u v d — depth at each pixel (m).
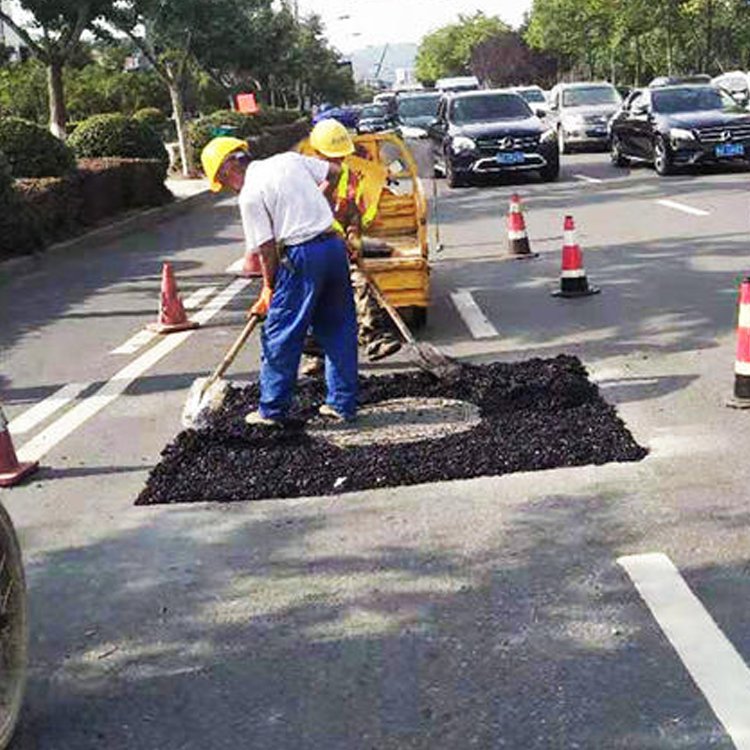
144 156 20.34
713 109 20.23
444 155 20.62
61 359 8.55
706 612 3.82
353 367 6.06
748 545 4.32
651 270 10.45
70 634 4.03
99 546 4.80
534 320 8.62
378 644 3.77
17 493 5.54
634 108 21.30
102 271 13.34
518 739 3.17
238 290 11.33
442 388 6.56
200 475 5.46
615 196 16.98
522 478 5.16
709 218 13.73
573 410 6.04
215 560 4.56
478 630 3.81
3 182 13.57
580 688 3.41
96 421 6.72
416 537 4.61
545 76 81.50
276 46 44.88
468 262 11.67
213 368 7.88
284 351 5.86
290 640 3.85
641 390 6.48
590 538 4.48
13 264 13.36
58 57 22.12
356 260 6.68
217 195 23.81
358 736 3.25
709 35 42.12
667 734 3.14
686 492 4.88
